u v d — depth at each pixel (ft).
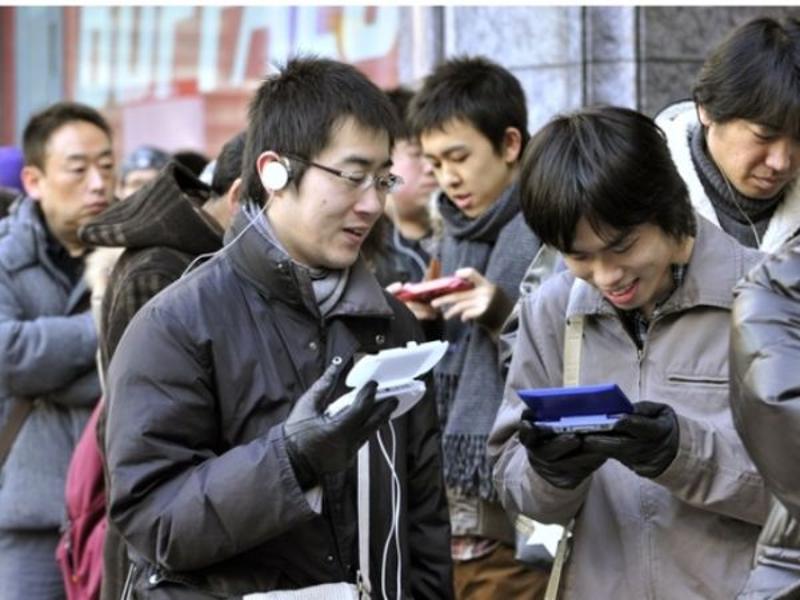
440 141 26.81
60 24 66.69
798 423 15.23
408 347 18.15
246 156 19.49
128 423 18.47
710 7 35.68
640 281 18.72
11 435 28.94
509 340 21.75
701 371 19.13
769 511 17.69
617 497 19.43
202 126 59.47
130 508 18.42
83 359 28.89
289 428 17.95
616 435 18.22
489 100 26.58
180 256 23.17
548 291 20.33
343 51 50.52
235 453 18.12
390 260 29.81
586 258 18.66
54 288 29.84
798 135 21.16
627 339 19.48
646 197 18.28
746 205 22.09
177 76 60.49
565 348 19.85
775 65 21.02
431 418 20.43
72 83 66.13
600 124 18.43
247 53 56.80
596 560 19.47
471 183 26.73
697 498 18.63
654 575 19.19
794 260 15.79
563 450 18.35
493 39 37.40
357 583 18.98
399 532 19.65
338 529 18.98
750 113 21.07
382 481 19.48
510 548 26.02
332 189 18.86
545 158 18.52
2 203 34.50
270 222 19.21
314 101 18.92
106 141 30.81
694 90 21.95
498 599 26.09
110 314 23.13
